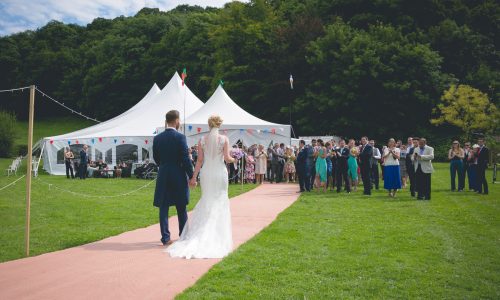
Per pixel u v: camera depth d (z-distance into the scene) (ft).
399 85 113.80
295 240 21.98
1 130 156.25
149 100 99.19
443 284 15.29
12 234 24.70
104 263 17.65
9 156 156.66
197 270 16.67
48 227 27.02
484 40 139.74
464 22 139.13
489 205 36.29
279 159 64.34
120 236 23.70
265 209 34.09
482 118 107.14
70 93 234.99
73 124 237.25
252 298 13.48
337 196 44.06
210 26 192.95
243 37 139.54
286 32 131.54
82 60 241.76
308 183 49.60
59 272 16.31
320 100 116.98
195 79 193.77
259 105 138.92
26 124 237.45
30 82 241.14
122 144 81.10
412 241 22.04
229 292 14.01
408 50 115.85
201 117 72.74
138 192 50.26
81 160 72.33
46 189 53.72
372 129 120.57
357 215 30.86
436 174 73.97
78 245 21.67
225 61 142.10
